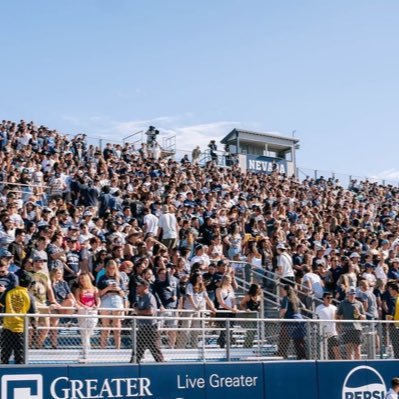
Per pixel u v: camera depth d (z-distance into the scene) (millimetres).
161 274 19297
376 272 26531
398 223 39969
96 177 28516
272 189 39438
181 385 17203
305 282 23469
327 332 19734
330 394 19438
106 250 20344
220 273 21062
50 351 15859
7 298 15531
